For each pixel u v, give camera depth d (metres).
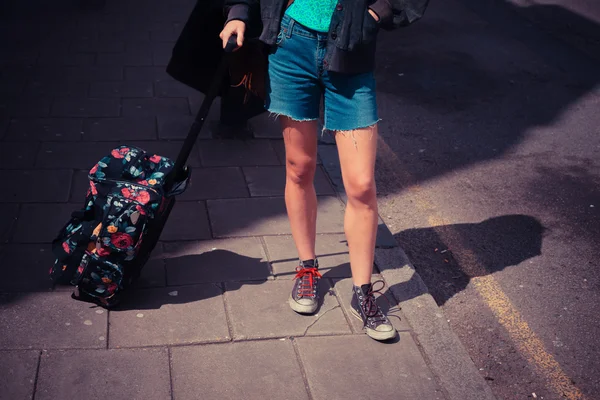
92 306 2.92
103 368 2.59
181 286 3.10
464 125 5.39
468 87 6.16
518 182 4.54
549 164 4.83
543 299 3.35
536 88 6.23
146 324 2.84
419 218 4.04
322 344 2.82
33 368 2.56
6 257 3.18
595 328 3.16
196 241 3.46
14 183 3.84
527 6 8.90
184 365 2.64
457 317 3.19
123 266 2.79
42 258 3.20
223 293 3.07
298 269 3.08
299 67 2.58
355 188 2.71
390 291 3.22
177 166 2.84
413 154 4.87
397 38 7.35
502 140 5.18
